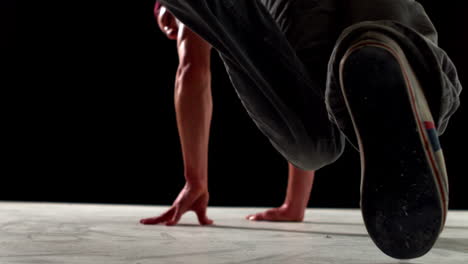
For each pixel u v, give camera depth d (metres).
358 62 0.59
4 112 4.48
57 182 4.52
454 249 0.89
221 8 0.75
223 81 4.21
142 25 4.40
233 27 0.77
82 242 0.94
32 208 2.39
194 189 1.43
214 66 4.20
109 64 4.45
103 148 4.48
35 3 4.43
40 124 4.51
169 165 4.43
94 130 4.49
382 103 0.58
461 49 3.74
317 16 0.84
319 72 0.83
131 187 4.46
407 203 0.58
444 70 0.71
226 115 4.23
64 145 4.51
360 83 0.58
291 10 0.85
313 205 4.11
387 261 0.73
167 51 4.39
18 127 4.51
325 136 0.88
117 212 2.18
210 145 4.26
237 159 4.26
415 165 0.57
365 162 0.60
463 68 3.75
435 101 0.66
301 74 0.82
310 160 0.96
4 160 4.51
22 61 4.48
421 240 0.59
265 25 0.78
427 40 0.68
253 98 0.87
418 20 0.80
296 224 1.57
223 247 0.88
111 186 4.48
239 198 4.27
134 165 4.46
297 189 1.71
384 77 0.58
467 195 3.85
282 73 0.81
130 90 4.44
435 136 0.61
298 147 0.92
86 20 4.43
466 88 3.76
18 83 4.49
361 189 0.60
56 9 4.44
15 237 1.02
